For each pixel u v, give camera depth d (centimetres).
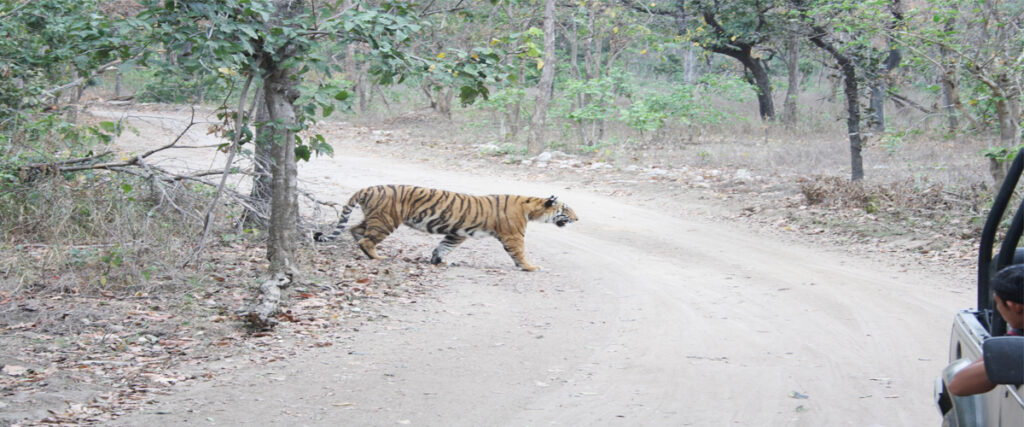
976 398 391
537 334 832
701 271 1213
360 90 3550
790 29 2448
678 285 1111
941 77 1552
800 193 1770
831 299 1004
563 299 1017
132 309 841
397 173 2205
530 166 2320
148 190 1207
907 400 605
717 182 1981
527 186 2047
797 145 2645
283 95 947
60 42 1174
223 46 780
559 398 616
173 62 850
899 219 1484
